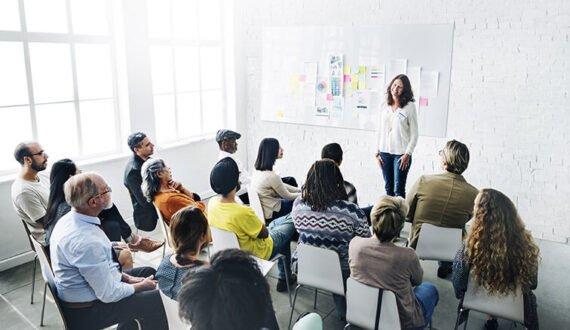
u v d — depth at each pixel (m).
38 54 4.10
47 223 2.99
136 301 2.45
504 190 4.58
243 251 1.26
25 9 3.96
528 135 4.37
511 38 4.27
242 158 6.28
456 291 2.54
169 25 5.33
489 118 4.52
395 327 2.25
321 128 5.56
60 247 2.27
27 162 3.28
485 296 2.43
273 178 3.62
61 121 4.36
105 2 4.57
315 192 2.64
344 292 2.66
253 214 2.84
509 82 4.36
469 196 3.11
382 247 2.23
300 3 5.43
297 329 1.45
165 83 5.36
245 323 1.16
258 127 6.13
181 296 1.19
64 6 4.25
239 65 5.99
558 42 4.08
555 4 4.04
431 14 4.63
